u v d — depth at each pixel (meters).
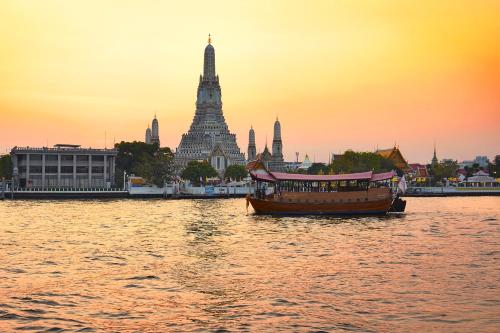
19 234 86.06
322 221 113.38
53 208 151.00
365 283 50.47
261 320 39.69
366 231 92.75
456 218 119.94
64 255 65.44
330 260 62.28
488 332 37.28
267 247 72.62
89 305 43.34
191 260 62.12
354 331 37.44
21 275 53.66
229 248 71.69
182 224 104.62
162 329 37.81
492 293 46.84
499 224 105.25
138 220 112.69
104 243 76.06
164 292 47.28
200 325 38.59
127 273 54.75
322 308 42.56
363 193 129.38
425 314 41.03
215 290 47.91
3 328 37.75
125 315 40.84
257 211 131.00
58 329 37.72
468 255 65.88
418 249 70.81
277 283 50.47
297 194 130.00
